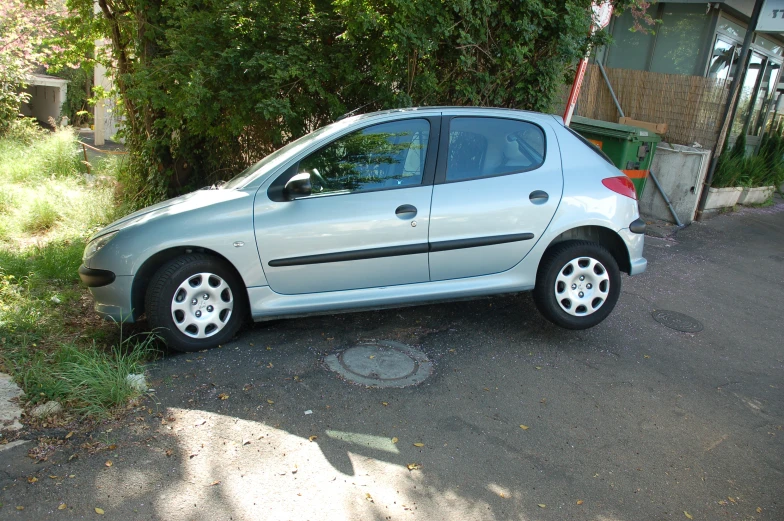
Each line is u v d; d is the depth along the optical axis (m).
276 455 3.22
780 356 5.12
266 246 4.23
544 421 3.76
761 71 12.76
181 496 2.86
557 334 5.05
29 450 3.08
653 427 3.81
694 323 5.67
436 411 3.77
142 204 8.07
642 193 9.62
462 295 4.60
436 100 6.50
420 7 5.53
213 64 6.12
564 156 4.73
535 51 6.59
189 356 4.27
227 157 7.48
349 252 4.32
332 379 4.06
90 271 4.27
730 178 10.25
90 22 7.81
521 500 3.02
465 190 4.46
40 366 3.81
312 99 6.32
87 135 20.56
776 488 3.29
